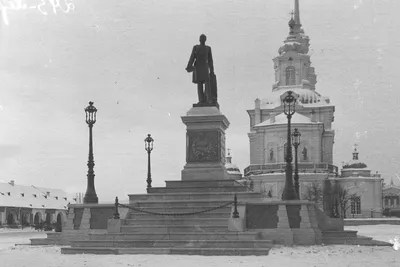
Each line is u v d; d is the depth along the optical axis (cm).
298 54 13488
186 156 3794
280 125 12131
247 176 12175
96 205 3403
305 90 13312
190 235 2958
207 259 2453
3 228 9906
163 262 2347
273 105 13212
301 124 11881
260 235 3066
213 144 3766
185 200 3431
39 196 12862
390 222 8925
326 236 3416
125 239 3027
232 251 2667
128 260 2428
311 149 11862
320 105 12888
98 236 3077
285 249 2822
